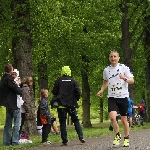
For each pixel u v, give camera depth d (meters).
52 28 21.70
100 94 10.10
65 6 26.77
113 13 30.53
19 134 13.24
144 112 30.52
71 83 11.41
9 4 22.36
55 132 17.61
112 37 31.70
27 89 13.52
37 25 20.03
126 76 9.80
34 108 18.55
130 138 13.11
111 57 9.78
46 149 10.09
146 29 34.44
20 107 12.34
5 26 21.38
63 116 11.32
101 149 9.12
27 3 19.41
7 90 12.11
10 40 23.14
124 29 30.88
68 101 11.34
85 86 34.94
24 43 19.22
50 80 35.50
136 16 31.78
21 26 19.11
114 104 9.75
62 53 31.69
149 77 39.12
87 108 34.81
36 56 24.89
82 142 11.67
